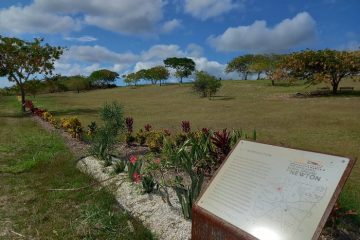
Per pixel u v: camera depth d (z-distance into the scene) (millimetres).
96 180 6605
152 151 8711
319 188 2768
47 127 14891
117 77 94500
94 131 11469
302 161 3037
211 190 3539
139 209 5051
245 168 3418
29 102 26359
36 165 7824
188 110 25031
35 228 4633
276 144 3367
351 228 4387
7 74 25656
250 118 18156
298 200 2814
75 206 5359
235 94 39469
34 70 26172
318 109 21297
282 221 2791
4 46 24359
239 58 76812
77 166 7719
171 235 4188
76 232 4445
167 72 84750
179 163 6902
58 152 9258
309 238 2568
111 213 4922
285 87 44875
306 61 32812
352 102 24766
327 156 2908
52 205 5406
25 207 5371
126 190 5766
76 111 26172
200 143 7316
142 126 16094
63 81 74312
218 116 19984
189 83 76500
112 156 8352
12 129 14766
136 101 38062
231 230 3039
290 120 16609
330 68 31953
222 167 3656
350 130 13211
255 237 2834
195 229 3549
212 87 37156
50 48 26281
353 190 5832
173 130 14391
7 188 6289
